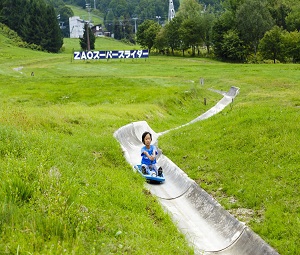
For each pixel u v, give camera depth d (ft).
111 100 130.82
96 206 29.04
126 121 82.58
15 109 62.69
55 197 25.44
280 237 30.27
